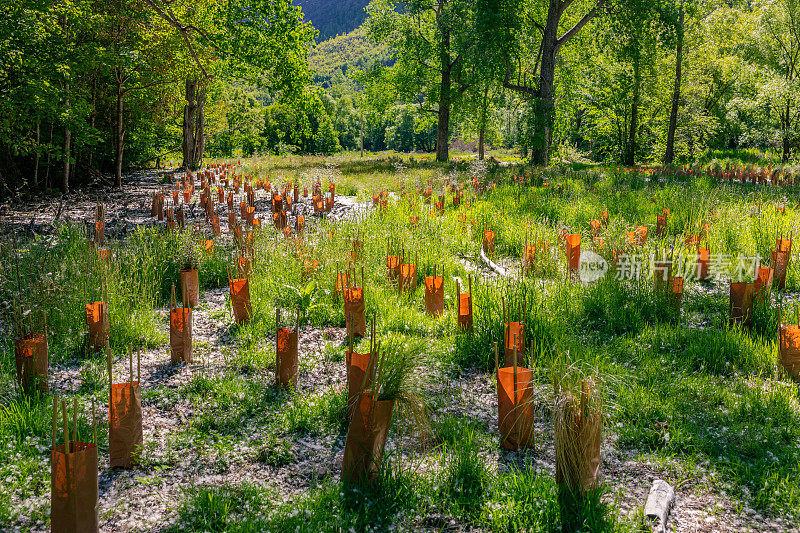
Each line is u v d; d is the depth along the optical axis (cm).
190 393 405
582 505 274
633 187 1484
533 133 2720
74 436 267
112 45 1517
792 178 1619
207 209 1159
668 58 3092
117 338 499
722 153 3325
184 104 2847
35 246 736
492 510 277
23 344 392
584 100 3384
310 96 1703
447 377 446
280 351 411
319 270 679
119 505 285
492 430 367
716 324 533
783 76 2922
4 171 1567
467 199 1245
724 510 284
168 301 638
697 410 377
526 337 484
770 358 445
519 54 2733
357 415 295
